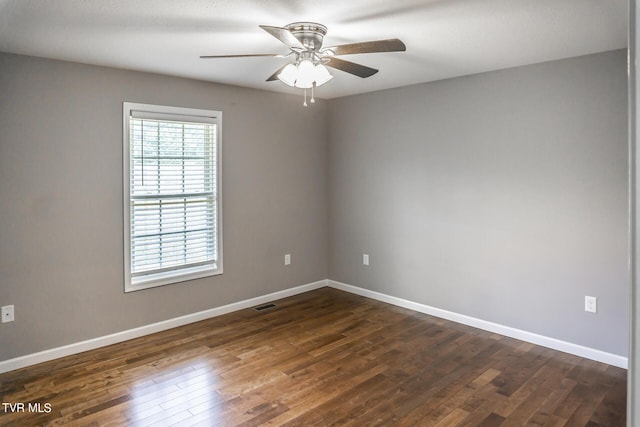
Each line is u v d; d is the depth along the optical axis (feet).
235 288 14.52
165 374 9.99
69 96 10.77
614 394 9.08
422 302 14.34
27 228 10.30
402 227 14.73
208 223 13.78
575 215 10.77
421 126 13.89
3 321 10.05
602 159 10.27
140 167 12.15
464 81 12.67
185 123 12.93
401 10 7.55
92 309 11.40
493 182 12.25
